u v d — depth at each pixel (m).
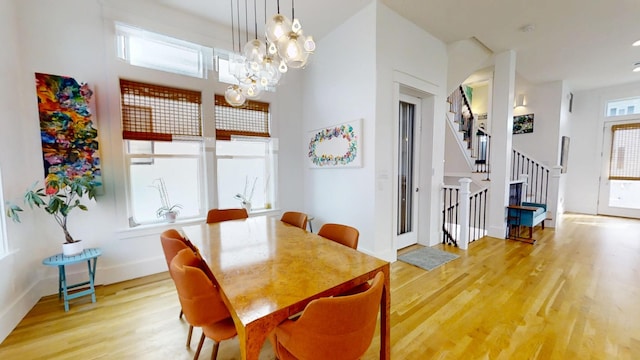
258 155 3.82
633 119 5.51
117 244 2.72
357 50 3.06
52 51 2.36
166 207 3.11
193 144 3.24
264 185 3.91
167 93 2.95
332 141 3.49
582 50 3.90
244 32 3.44
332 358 1.06
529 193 5.28
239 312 1.00
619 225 5.00
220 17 3.09
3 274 1.87
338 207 3.49
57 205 2.16
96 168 2.56
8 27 2.10
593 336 1.77
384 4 2.86
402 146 3.63
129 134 2.73
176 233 2.05
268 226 2.38
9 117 2.08
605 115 5.86
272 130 3.84
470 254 3.39
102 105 2.59
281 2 2.81
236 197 3.64
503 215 4.09
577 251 3.50
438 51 3.62
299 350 1.07
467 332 1.83
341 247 1.76
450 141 5.16
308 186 4.07
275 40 1.68
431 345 1.71
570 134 6.29
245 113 3.60
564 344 1.70
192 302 1.30
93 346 1.74
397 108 3.11
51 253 2.42
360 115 3.07
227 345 1.76
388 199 3.12
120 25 2.67
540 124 5.63
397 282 2.61
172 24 2.95
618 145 5.72
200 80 3.16
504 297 2.30
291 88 4.00
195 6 2.87
